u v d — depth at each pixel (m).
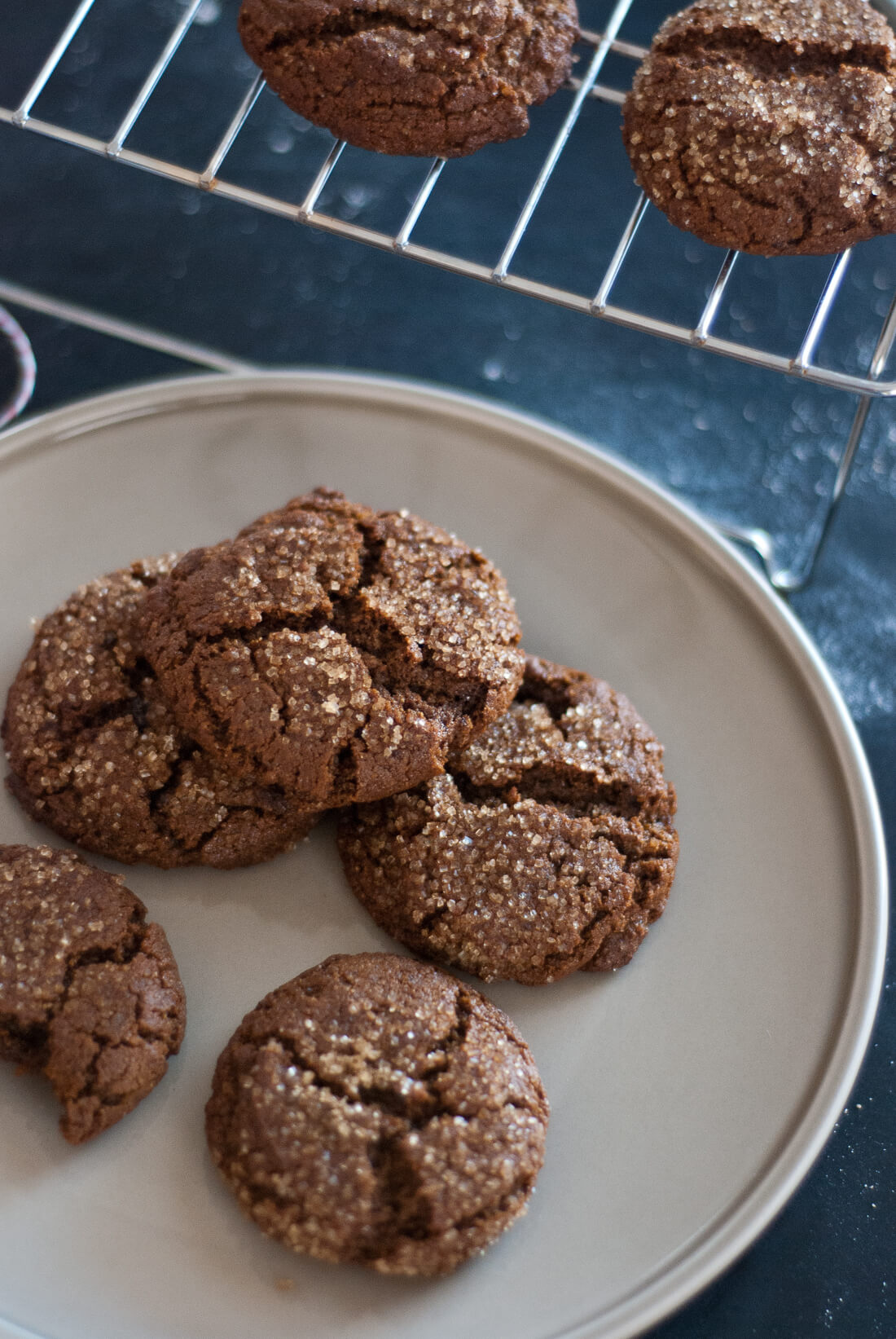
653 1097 0.59
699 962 0.61
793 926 0.61
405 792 0.60
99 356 0.70
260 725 0.58
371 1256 0.56
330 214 0.72
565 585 0.65
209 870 0.61
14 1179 0.57
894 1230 0.61
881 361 0.60
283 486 0.66
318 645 0.58
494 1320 0.56
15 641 0.63
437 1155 0.56
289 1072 0.57
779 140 0.59
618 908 0.59
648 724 0.64
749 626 0.65
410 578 0.60
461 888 0.59
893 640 0.68
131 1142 0.58
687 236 0.72
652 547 0.65
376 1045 0.57
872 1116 0.62
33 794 0.60
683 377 0.71
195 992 0.60
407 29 0.60
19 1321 0.56
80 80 0.73
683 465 0.70
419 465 0.66
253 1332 0.56
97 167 0.72
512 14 0.61
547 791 0.60
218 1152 0.57
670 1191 0.58
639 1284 0.57
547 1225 0.58
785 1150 0.58
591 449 0.66
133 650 0.60
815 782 0.63
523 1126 0.57
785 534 0.69
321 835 0.61
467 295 0.72
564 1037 0.60
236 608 0.58
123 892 0.59
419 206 0.60
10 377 0.69
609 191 0.73
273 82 0.60
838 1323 0.60
